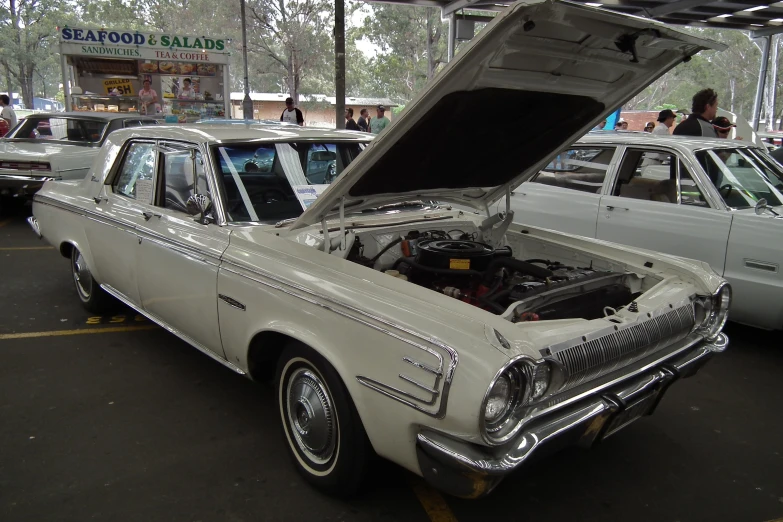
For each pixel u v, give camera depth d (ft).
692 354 8.96
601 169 17.95
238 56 107.04
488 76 7.66
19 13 121.29
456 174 10.35
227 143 10.80
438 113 7.96
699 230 15.05
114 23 118.42
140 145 12.83
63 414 10.82
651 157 16.87
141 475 9.05
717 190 15.17
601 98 9.64
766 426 11.20
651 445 10.43
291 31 93.09
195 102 49.85
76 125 32.22
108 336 14.64
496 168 10.71
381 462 8.21
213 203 10.24
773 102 80.94
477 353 6.33
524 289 8.98
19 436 10.05
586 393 7.29
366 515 8.28
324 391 8.27
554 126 9.95
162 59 47.39
